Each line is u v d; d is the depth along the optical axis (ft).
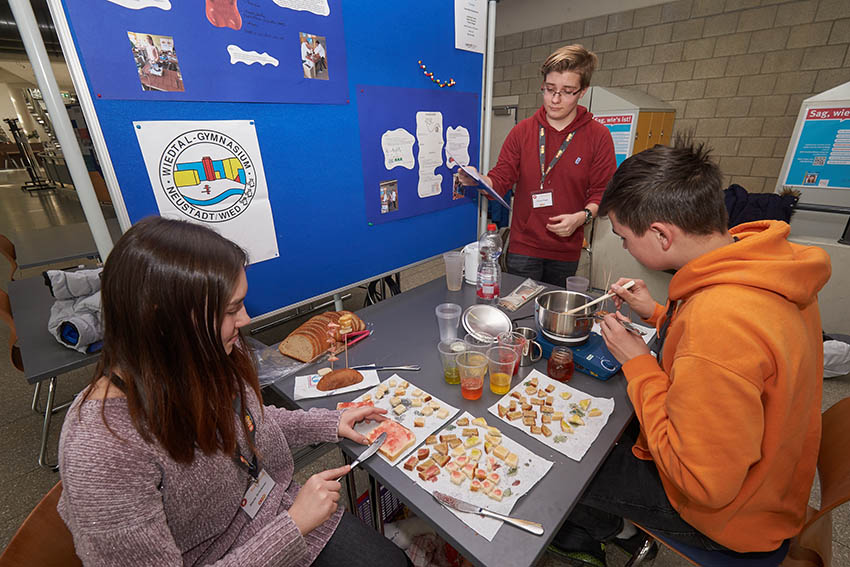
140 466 1.82
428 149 6.08
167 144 3.57
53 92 3.01
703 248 2.46
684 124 13.10
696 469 2.06
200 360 1.88
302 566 2.65
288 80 4.26
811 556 2.63
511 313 4.46
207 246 1.87
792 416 2.17
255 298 4.55
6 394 7.21
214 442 2.03
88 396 1.86
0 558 1.82
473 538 2.04
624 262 9.91
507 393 3.16
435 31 5.67
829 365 6.96
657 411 2.43
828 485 2.60
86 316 4.45
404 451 2.61
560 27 14.79
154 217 1.91
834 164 8.07
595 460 2.52
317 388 3.33
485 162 7.27
